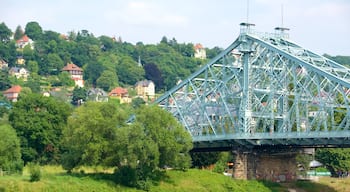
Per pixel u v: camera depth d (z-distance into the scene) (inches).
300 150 6569.9
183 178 5703.7
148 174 5354.3
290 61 5856.3
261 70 6112.2
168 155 5428.2
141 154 5231.3
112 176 5349.4
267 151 6294.3
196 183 5659.5
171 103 7770.7
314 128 6240.2
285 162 6407.5
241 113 6087.6
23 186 4692.4
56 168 6146.7
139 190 5255.9
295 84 5600.4
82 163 5418.3
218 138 6166.3
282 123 5935.0
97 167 5826.8
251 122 6058.1
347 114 5049.2
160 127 5398.6
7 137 5521.7
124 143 5231.3
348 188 6304.1
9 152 5487.2
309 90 5561.0
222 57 6471.5
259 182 6038.4
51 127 6451.8
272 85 5876.0
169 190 5403.5
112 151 5324.8
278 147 6264.8
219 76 7229.3
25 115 6417.3
